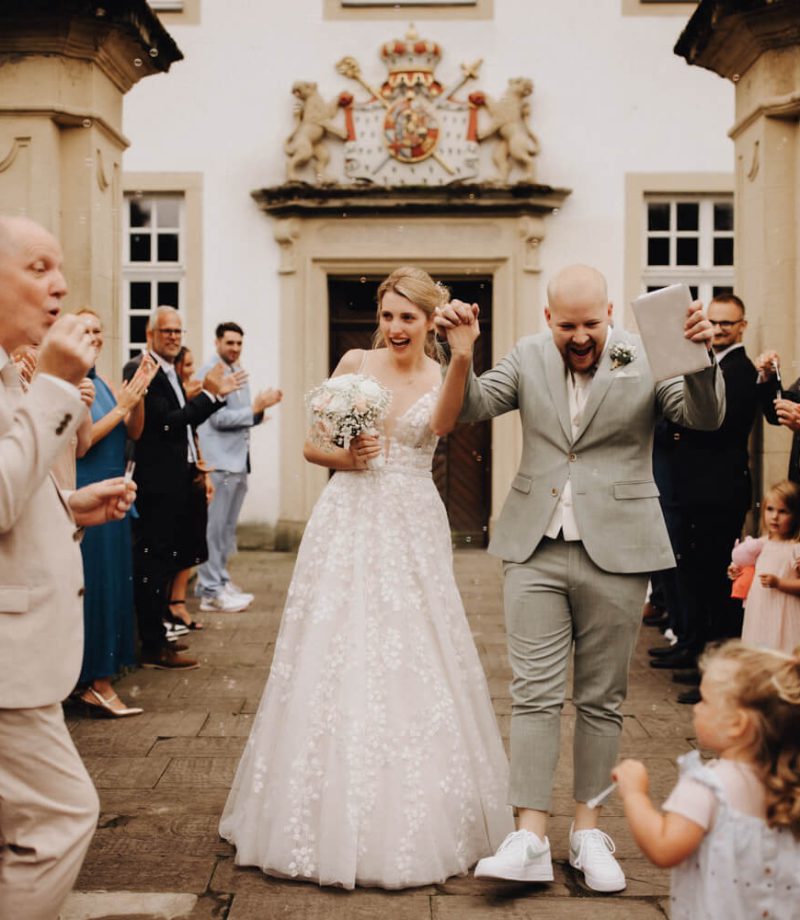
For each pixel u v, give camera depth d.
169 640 7.25
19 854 2.63
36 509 2.62
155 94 12.41
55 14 6.84
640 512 3.63
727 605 6.51
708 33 7.36
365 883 3.50
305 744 3.60
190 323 12.47
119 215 7.91
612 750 3.65
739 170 7.69
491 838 3.76
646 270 12.54
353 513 3.83
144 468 6.55
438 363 4.31
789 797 2.24
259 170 12.41
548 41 12.28
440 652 3.77
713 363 3.35
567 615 3.66
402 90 12.20
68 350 2.52
